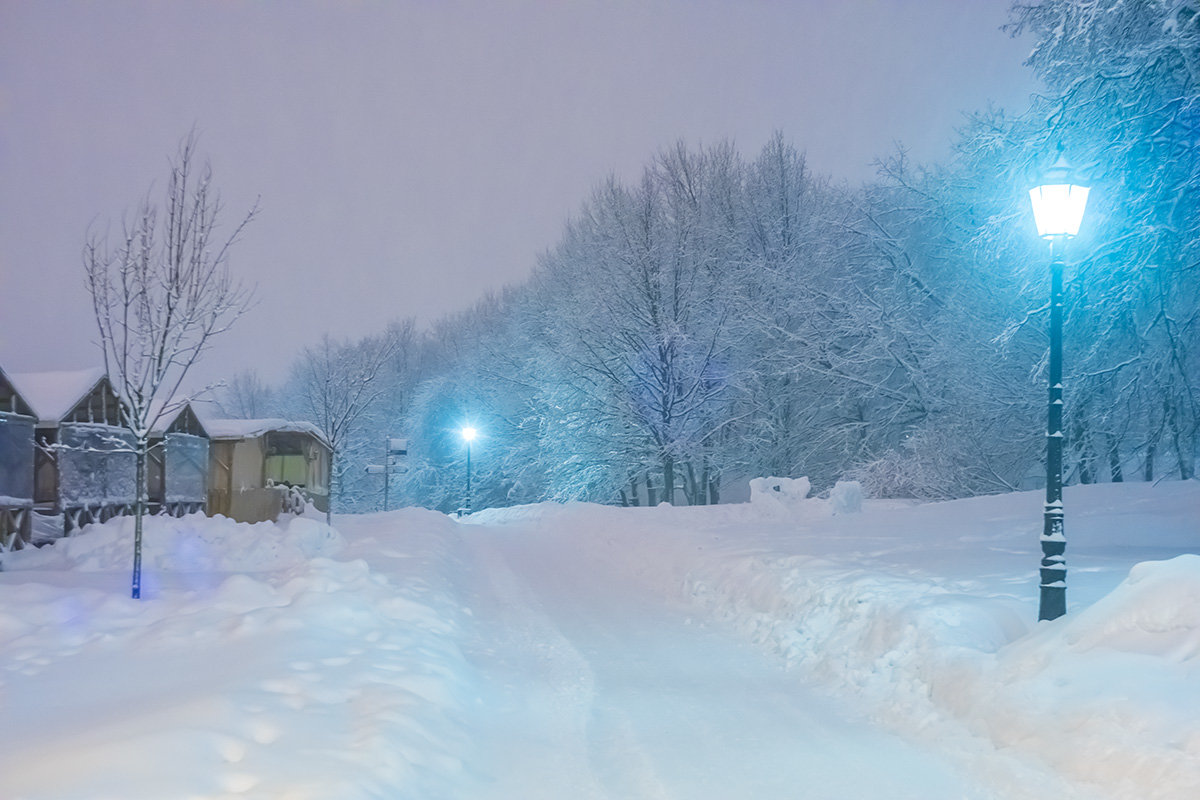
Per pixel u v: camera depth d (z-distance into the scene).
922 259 33.47
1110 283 13.25
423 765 5.32
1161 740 5.04
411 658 7.68
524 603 13.30
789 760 6.07
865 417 35.31
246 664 7.02
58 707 6.01
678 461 37.53
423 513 29.20
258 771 4.62
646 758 6.11
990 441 26.95
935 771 5.81
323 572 10.80
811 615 10.05
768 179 39.31
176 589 11.42
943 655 7.47
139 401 10.66
